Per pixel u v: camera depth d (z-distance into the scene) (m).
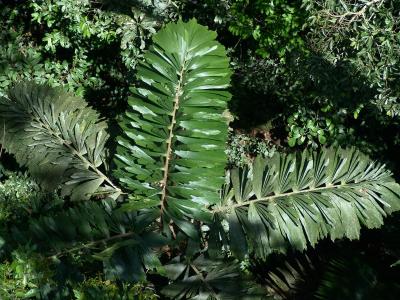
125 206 3.92
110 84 6.89
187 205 3.88
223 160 3.73
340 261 4.77
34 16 6.11
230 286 3.82
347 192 4.25
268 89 6.44
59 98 4.61
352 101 5.72
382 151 6.45
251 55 6.40
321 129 6.40
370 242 5.90
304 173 4.26
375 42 4.93
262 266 5.41
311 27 5.41
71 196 4.32
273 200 4.19
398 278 5.47
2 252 3.51
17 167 5.77
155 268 4.16
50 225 3.65
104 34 6.02
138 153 3.78
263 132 7.01
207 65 3.61
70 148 4.48
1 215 4.83
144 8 5.68
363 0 4.88
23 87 4.60
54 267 3.48
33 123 4.48
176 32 3.59
